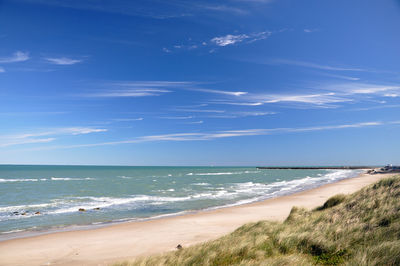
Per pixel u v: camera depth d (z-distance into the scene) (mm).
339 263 6184
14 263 11977
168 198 35281
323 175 106688
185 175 111875
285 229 10258
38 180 76938
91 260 12164
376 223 8023
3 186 55875
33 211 25781
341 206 12055
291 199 31062
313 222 10875
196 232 16797
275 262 6215
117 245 14375
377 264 5285
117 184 61406
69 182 68500
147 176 102562
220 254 7848
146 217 22562
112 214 24125
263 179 80500
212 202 31219
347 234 7727
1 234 17109
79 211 25688
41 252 13359
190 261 7703
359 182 56562
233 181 71562
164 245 14250
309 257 6906
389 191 11086
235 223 19016
